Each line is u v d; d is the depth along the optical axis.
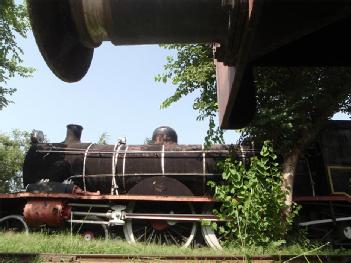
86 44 2.22
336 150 11.21
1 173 30.06
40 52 2.01
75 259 5.93
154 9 2.08
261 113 9.55
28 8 1.86
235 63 2.09
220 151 11.47
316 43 2.69
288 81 10.08
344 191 10.84
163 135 12.55
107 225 11.05
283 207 7.40
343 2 1.90
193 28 2.15
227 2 1.98
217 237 10.95
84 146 12.07
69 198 10.90
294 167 9.99
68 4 2.06
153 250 7.49
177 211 11.48
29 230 11.05
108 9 2.06
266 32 1.98
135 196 11.00
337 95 9.93
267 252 6.61
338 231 10.73
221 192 7.33
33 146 12.05
